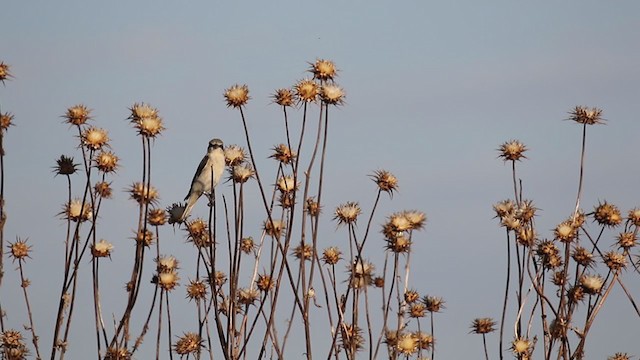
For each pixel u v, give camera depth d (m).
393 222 12.76
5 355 12.06
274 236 11.95
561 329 12.52
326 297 11.85
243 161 13.41
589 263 13.62
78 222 11.62
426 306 13.70
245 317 11.91
